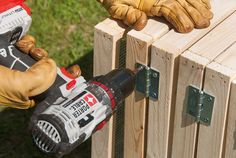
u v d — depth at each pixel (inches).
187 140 106.4
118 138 120.1
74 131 92.0
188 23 100.9
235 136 100.4
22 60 95.4
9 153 160.6
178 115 105.0
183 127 105.6
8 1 96.9
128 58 104.0
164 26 102.6
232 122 99.5
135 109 110.1
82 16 199.0
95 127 95.6
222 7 107.6
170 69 99.8
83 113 93.4
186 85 100.3
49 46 189.2
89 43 189.9
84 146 160.6
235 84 95.3
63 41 190.9
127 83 99.7
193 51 99.0
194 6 102.6
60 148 91.7
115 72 100.2
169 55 98.5
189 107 102.2
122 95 99.1
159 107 105.9
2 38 95.8
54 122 91.0
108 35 103.6
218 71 95.4
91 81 98.7
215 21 104.2
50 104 93.4
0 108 170.6
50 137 91.6
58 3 203.0
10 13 96.3
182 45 99.2
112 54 105.1
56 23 196.5
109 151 119.0
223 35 102.3
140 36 100.9
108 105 96.7
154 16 104.3
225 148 103.3
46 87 91.6
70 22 197.3
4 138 163.8
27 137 163.8
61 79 95.4
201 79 97.7
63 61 184.2
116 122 116.6
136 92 107.6
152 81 103.7
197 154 107.0
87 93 95.3
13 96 90.2
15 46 99.2
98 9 201.5
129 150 117.3
